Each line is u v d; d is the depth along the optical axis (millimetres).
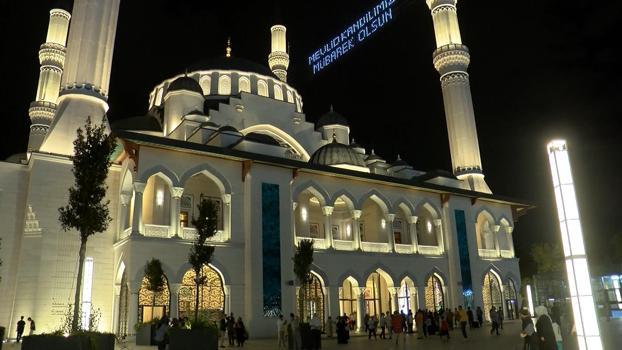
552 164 7484
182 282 27031
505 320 39594
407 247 36188
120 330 25922
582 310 6879
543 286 58625
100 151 17203
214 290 28078
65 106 30922
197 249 21344
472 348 19406
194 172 28297
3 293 27234
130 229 26453
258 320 27234
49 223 27438
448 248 37750
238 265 28188
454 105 46938
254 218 28953
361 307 32500
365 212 39312
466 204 39906
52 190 28031
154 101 44188
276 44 58656
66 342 12891
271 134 40906
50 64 42906
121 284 26922
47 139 29453
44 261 26672
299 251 25391
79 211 16422
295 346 19750
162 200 29906
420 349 19688
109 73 33875
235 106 38656
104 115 32312
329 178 33562
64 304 26484
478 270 38688
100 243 28422
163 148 27359
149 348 21250
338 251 32312
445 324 24203
